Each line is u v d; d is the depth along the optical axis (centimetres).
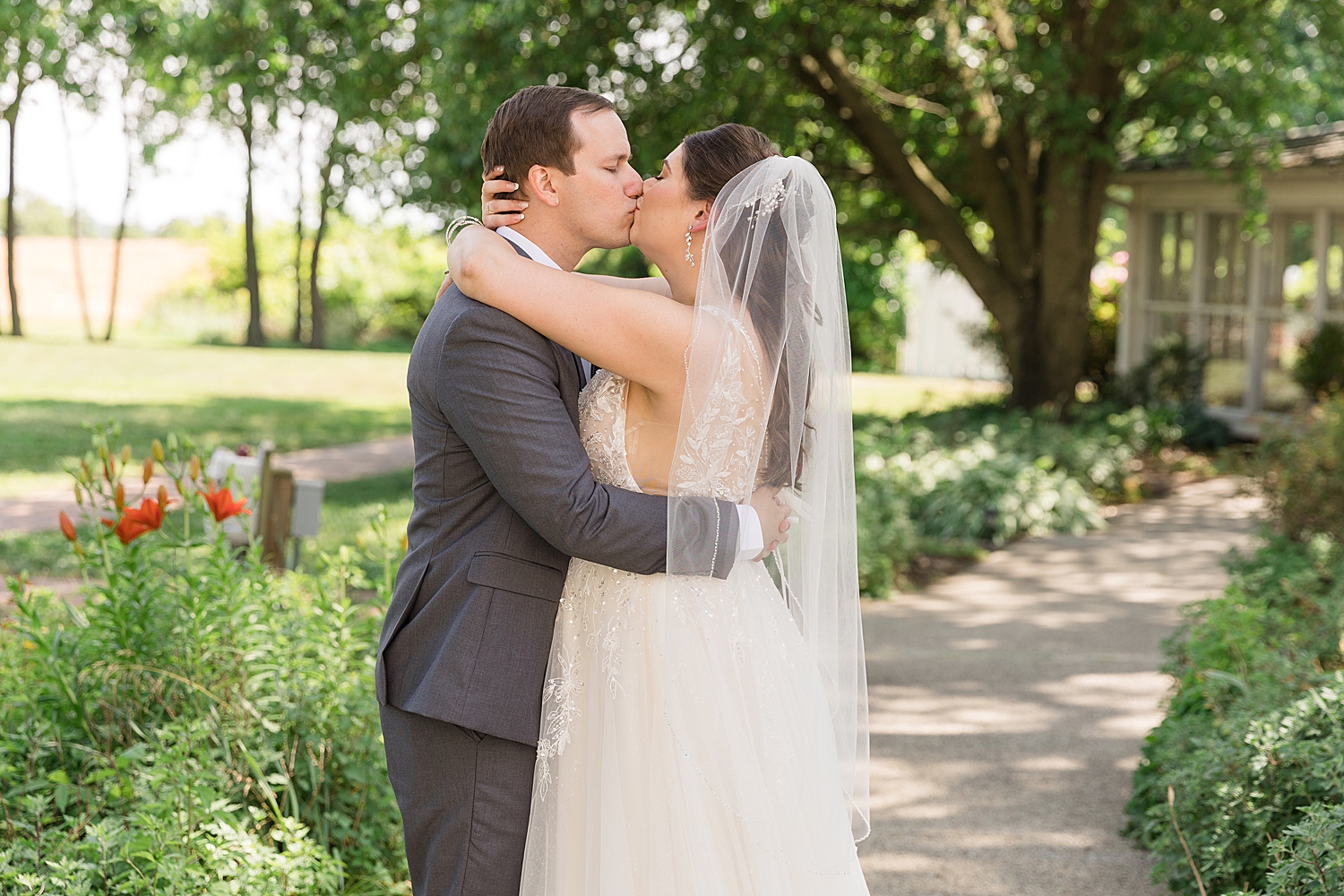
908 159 1139
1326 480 626
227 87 1026
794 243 207
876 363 2230
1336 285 1166
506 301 192
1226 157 1199
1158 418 1155
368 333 2648
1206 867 285
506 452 190
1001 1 995
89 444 1139
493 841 200
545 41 843
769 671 207
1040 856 346
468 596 199
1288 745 290
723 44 880
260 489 549
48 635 310
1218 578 698
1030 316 1180
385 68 981
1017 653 554
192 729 271
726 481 202
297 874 252
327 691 308
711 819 200
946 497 838
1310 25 1095
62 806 262
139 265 2992
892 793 394
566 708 202
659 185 213
